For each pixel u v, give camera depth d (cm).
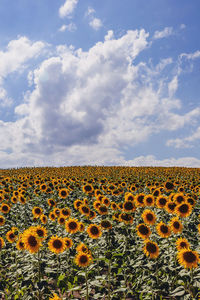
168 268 624
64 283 623
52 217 990
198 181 2038
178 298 555
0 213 1269
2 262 827
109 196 1472
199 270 596
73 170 3962
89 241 854
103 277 602
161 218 1046
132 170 3825
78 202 1084
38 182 1856
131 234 875
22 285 612
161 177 2678
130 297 610
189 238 820
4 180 2020
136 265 646
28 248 571
